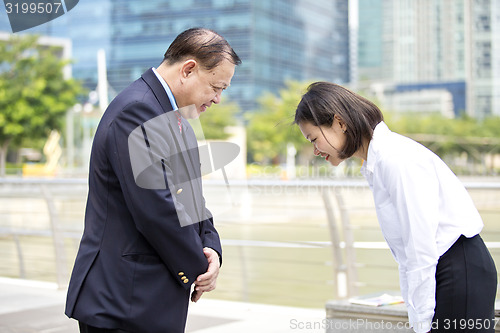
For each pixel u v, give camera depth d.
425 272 1.85
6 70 32.66
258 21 67.56
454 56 97.19
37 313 3.93
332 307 2.61
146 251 1.88
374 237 9.38
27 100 32.97
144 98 1.89
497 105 95.25
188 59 1.96
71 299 1.90
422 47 98.62
